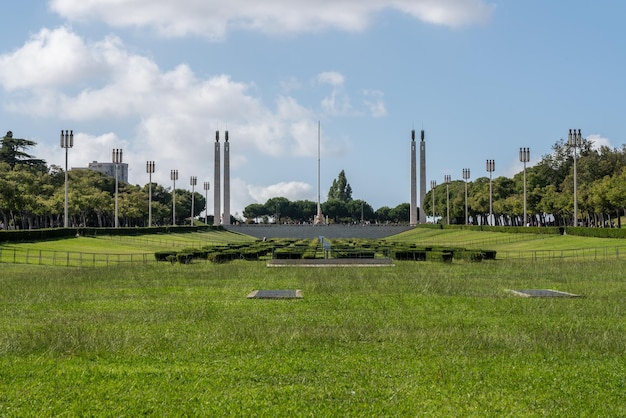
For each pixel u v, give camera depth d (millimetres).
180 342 20406
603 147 135375
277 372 16750
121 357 18391
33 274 46250
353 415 13516
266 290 35562
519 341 20422
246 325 23438
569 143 95250
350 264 57375
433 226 170875
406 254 66250
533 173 149000
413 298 31891
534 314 26672
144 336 21375
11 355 18562
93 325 23781
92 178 185125
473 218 187500
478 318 25750
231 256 64625
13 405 14047
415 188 198000
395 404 14211
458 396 14805
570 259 64000
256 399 14492
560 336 21156
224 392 14992
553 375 16578
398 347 19844
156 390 15109
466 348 19656
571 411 13906
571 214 132750
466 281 40031
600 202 107438
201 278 42750
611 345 19891
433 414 13609
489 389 15375
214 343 20297
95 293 34344
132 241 104312
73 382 15680
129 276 43969
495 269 49469
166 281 40781
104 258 68562
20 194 106938
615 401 14641
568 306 28703
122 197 173125
